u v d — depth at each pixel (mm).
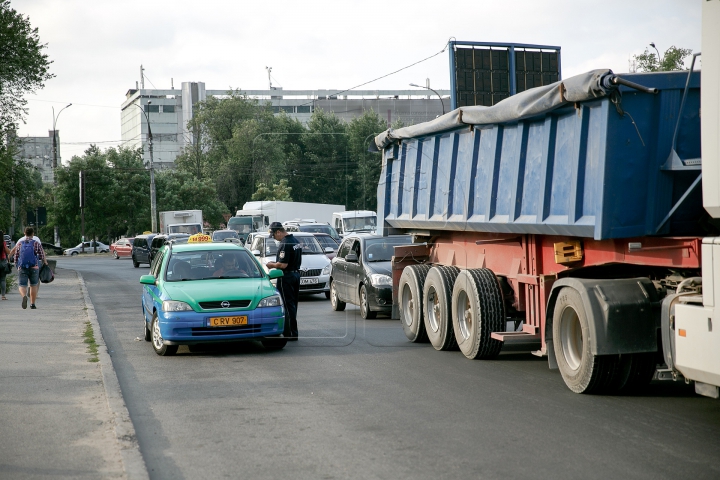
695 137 8836
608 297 9234
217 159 100250
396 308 16312
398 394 10094
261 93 184500
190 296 13844
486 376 11359
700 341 7367
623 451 7129
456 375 11477
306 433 8156
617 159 9016
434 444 7578
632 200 9062
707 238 7293
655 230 9000
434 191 14797
